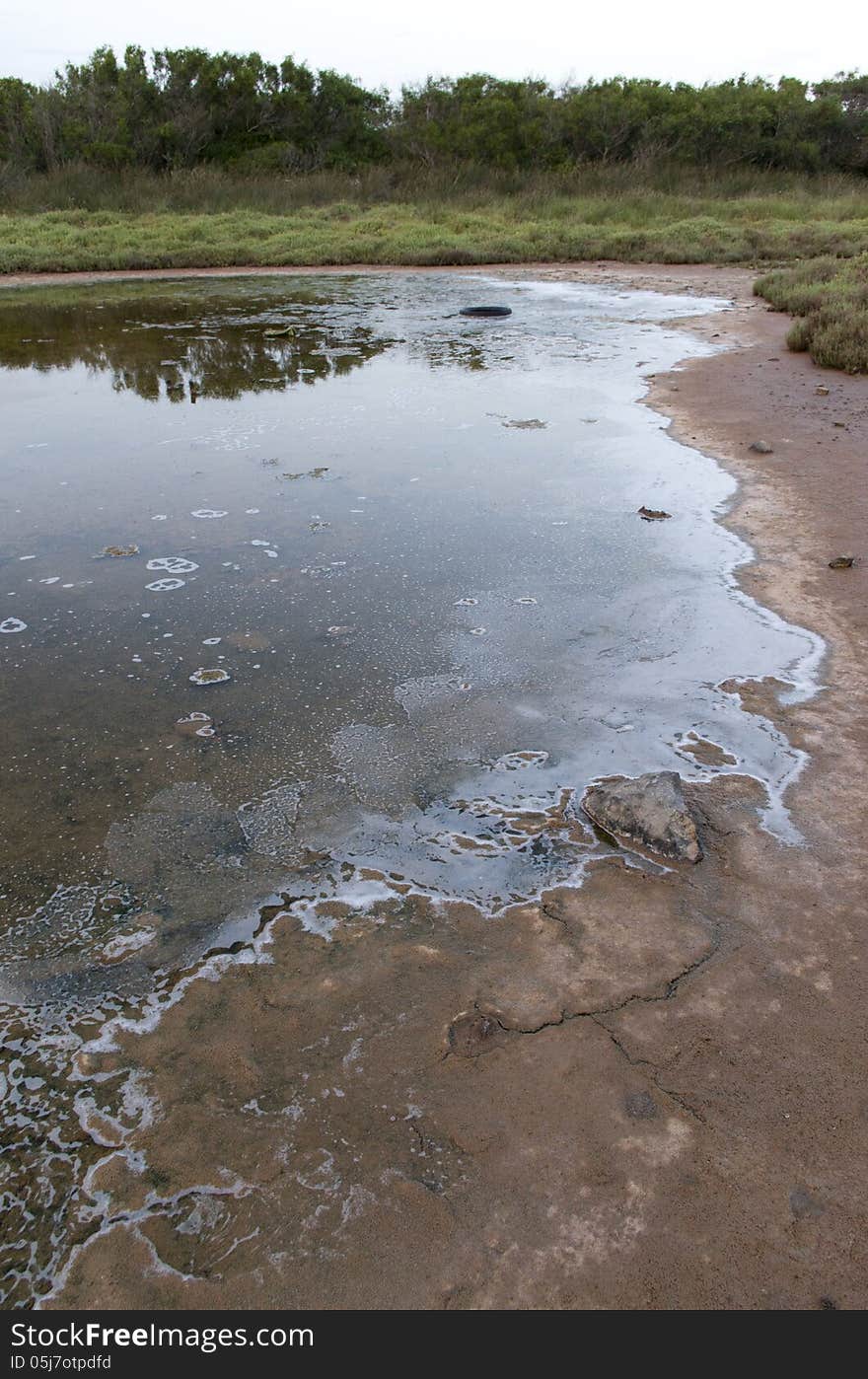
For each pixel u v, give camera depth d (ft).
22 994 6.55
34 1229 5.10
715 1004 6.31
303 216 66.33
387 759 9.04
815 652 10.94
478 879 7.54
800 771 8.76
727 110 81.00
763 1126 5.50
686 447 18.93
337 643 11.25
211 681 10.44
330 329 33.45
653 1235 4.98
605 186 72.38
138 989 6.56
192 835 8.04
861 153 83.66
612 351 29.27
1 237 54.85
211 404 23.31
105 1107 5.74
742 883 7.41
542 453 18.70
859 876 7.45
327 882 7.53
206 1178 5.32
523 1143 5.44
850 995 6.35
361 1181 5.28
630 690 10.19
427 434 20.25
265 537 14.66
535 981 6.54
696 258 52.75
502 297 41.75
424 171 76.69
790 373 25.53
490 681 10.39
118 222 61.62
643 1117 5.57
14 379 26.40
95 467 18.33
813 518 14.96
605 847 7.86
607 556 13.67
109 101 75.87
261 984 6.57
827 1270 4.81
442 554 13.83
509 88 82.48
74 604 12.41
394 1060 5.97
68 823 8.18
